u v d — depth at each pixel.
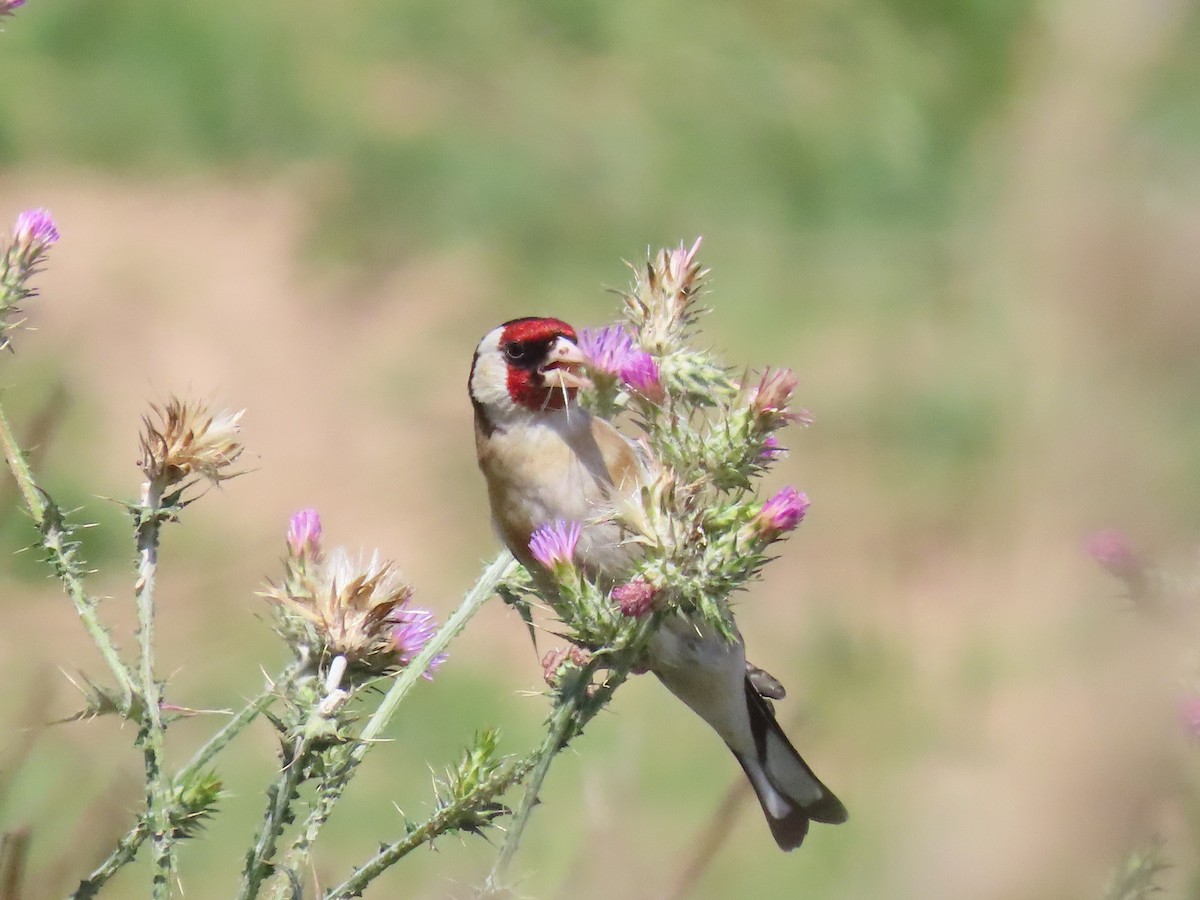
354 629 4.16
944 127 20.14
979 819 6.39
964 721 10.01
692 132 20.59
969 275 16.84
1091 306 10.11
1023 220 15.28
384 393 16.25
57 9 22.19
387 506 14.47
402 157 19.92
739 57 21.69
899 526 13.91
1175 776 4.25
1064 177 14.22
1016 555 11.64
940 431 14.77
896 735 10.05
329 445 15.30
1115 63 16.28
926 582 13.13
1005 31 20.84
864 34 21.89
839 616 12.47
